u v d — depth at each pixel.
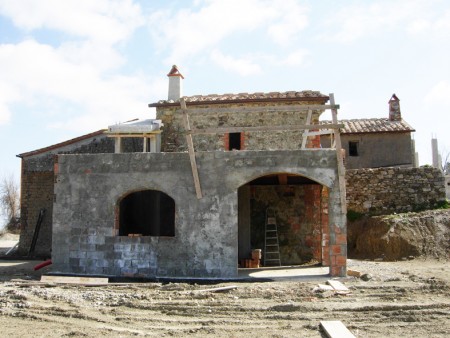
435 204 22.03
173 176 14.18
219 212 13.84
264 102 19.94
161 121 20.08
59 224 14.69
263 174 13.82
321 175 13.70
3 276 15.53
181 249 13.86
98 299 10.73
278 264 18.25
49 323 8.72
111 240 14.27
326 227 16.89
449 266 16.73
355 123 31.80
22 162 24.05
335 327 8.01
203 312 9.52
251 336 7.76
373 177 22.80
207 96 21.14
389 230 20.14
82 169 14.77
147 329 8.32
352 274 13.95
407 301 10.27
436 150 32.91
